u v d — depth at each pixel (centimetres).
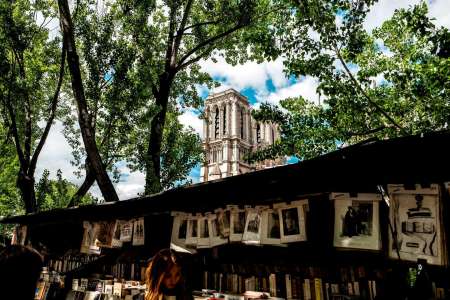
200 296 465
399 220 298
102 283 628
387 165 314
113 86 1373
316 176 358
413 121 1095
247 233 430
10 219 973
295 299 405
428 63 873
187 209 568
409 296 348
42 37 1689
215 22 1577
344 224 340
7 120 1688
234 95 9794
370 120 1162
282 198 421
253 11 1453
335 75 1016
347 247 331
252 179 388
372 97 1138
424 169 302
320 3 902
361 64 1195
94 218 767
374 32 1189
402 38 1145
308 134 1106
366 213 330
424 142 263
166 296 312
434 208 279
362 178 344
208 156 9538
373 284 373
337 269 412
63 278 702
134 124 1431
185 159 1686
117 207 651
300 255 453
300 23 976
